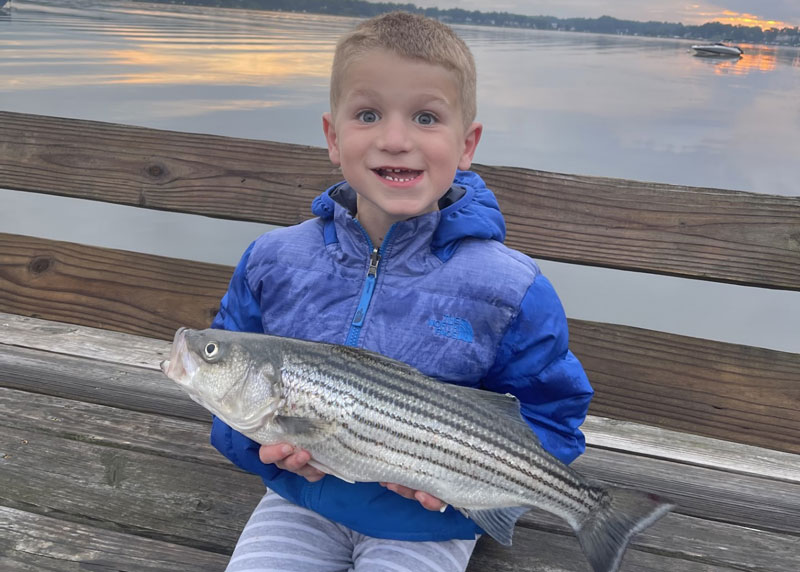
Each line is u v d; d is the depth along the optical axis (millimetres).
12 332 1067
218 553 674
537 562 675
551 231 945
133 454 814
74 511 721
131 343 1056
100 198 1067
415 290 598
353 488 583
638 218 920
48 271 1094
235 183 1021
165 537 695
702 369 910
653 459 856
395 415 506
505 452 523
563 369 595
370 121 577
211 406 522
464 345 583
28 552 657
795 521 749
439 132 571
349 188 668
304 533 599
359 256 616
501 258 609
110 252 1074
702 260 900
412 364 586
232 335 526
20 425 855
